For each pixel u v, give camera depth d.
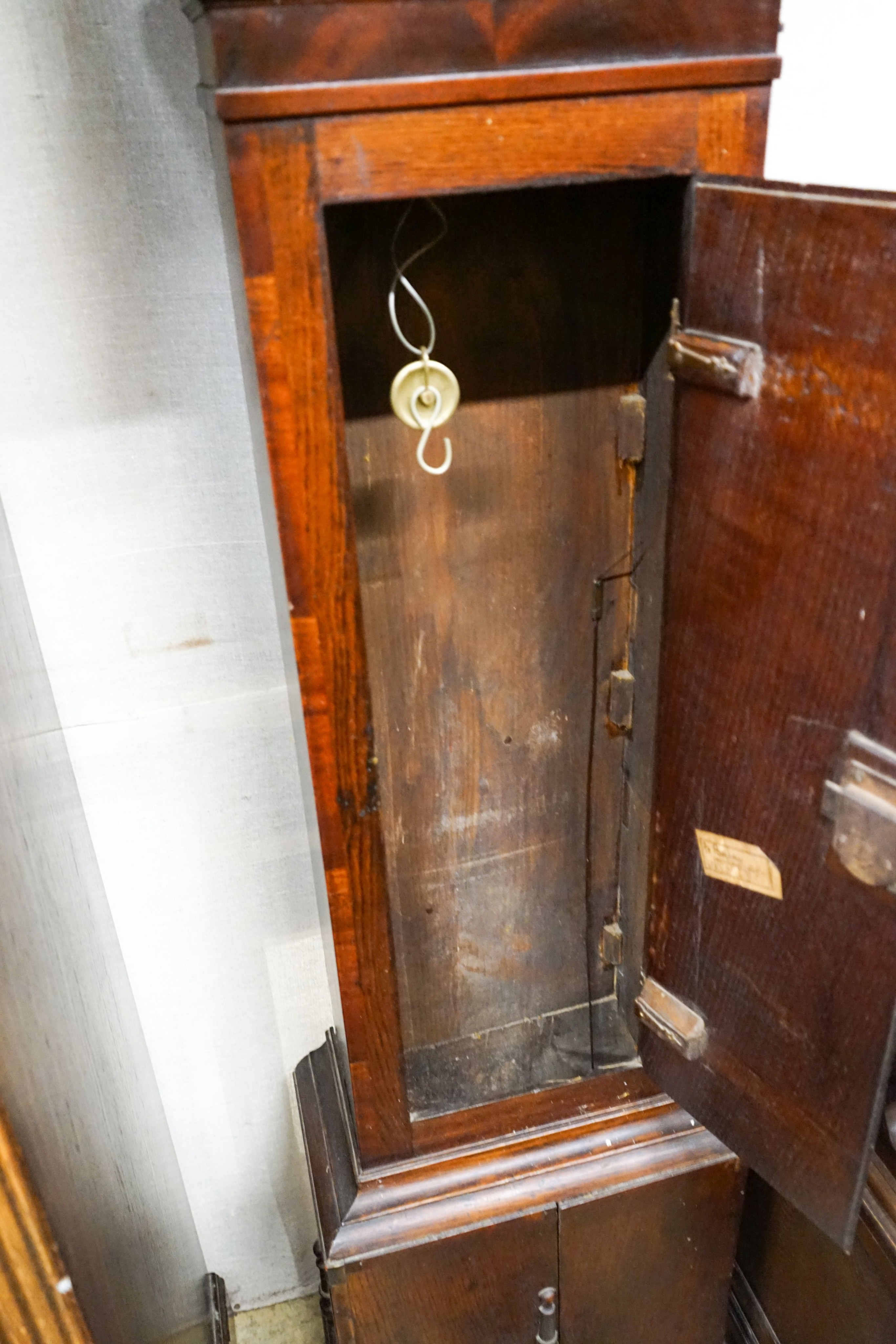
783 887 0.66
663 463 0.71
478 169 0.54
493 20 0.51
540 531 0.77
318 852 0.88
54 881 0.75
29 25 0.67
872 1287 0.83
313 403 0.57
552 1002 0.97
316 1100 1.00
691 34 0.54
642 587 0.78
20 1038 0.56
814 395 0.54
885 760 0.55
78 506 0.82
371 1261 0.83
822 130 0.87
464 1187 0.86
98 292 0.75
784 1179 0.74
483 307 0.69
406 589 0.76
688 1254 0.96
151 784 0.96
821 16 0.81
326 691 0.65
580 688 0.83
